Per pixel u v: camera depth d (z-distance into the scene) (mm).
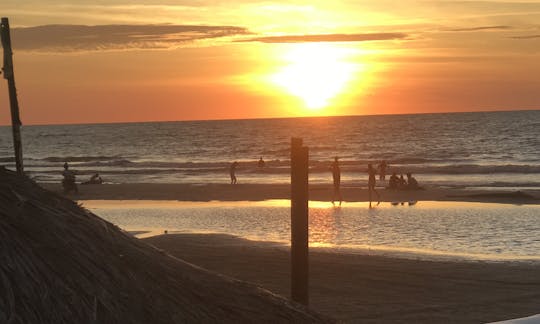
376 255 18484
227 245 20266
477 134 119000
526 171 55000
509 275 15789
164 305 6277
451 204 31625
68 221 6414
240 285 7312
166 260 7055
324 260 17594
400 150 94125
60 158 92875
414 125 153875
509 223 24875
